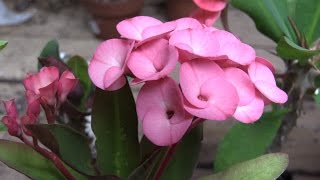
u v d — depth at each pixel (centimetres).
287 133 24
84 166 17
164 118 14
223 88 14
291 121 24
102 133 17
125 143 17
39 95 15
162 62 14
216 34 16
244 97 15
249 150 20
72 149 17
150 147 18
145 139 18
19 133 15
